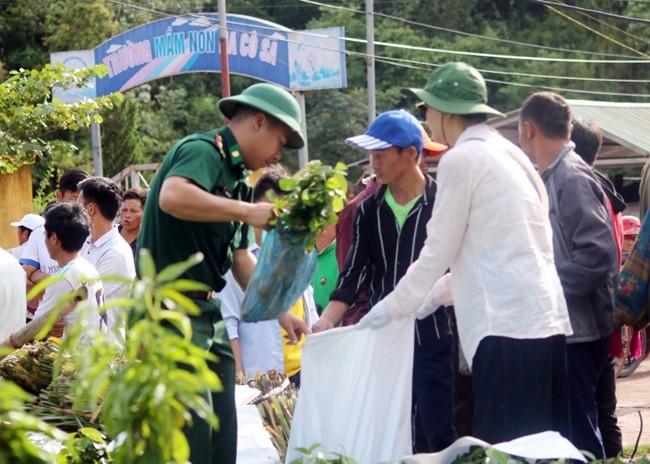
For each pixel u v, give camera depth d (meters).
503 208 4.60
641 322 6.20
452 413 5.95
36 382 5.12
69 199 9.23
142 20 41.31
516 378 4.57
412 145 5.73
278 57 21.97
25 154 11.81
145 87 43.22
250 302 4.56
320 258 7.57
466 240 4.70
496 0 48.12
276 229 4.46
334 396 5.08
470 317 4.66
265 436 5.34
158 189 4.67
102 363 2.72
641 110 23.30
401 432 5.04
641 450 7.72
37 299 8.46
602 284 5.52
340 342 5.11
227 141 4.69
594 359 5.79
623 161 21.45
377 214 5.87
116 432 2.75
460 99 4.83
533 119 5.70
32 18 39.62
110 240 7.04
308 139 43.31
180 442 2.82
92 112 12.29
